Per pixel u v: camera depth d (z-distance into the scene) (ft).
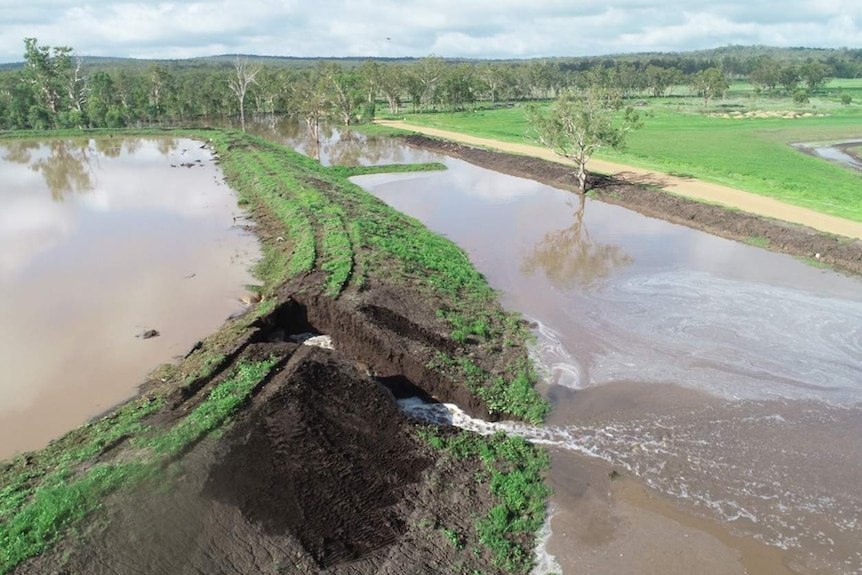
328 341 87.35
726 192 168.86
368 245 116.26
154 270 117.50
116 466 53.72
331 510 53.52
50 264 121.29
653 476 63.10
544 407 74.13
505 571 51.57
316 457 57.82
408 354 78.64
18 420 70.03
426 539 53.42
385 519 54.60
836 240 123.75
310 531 51.16
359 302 88.33
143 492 50.88
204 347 83.87
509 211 164.04
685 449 67.00
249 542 49.03
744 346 88.02
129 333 91.35
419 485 59.31
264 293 103.86
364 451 60.90
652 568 52.19
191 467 53.72
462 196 181.47
